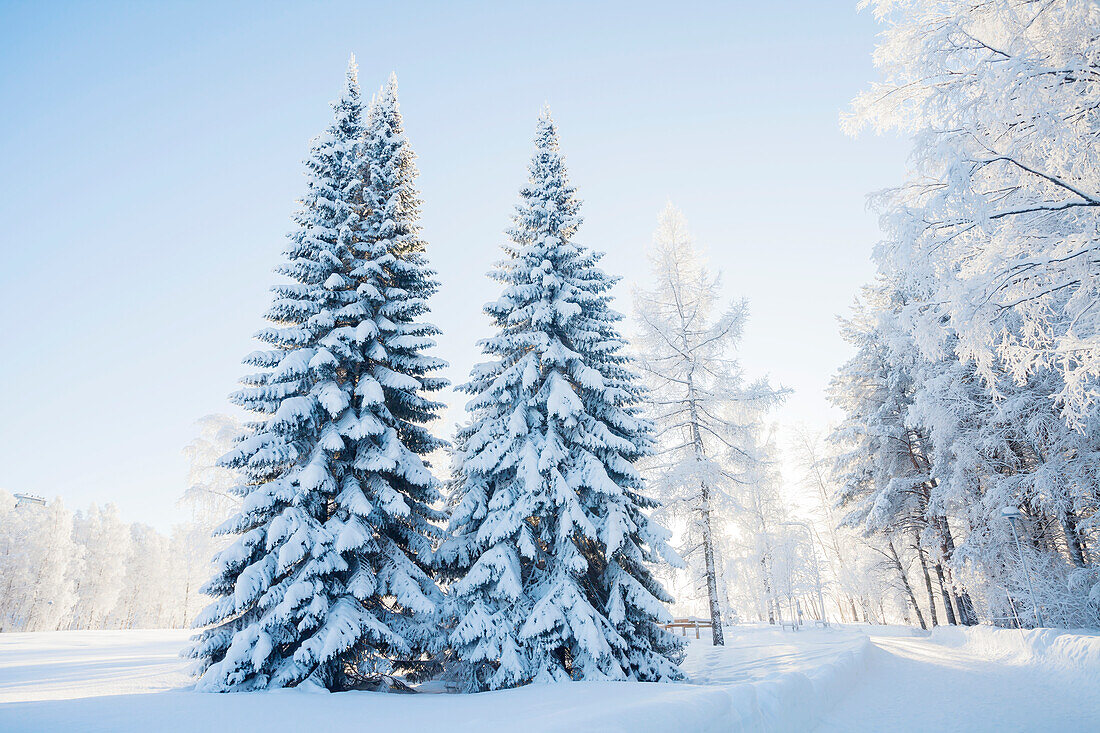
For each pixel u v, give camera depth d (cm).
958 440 2034
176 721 657
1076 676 1060
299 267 1382
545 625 1097
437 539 1452
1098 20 834
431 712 732
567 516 1211
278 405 1301
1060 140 786
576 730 436
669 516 1870
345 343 1330
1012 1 914
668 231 2259
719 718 561
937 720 796
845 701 982
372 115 1734
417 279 1569
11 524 5712
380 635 1104
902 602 3688
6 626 5353
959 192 848
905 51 1059
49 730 589
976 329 890
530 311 1438
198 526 2605
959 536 2642
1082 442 1697
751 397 1944
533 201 1585
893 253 941
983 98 877
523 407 1379
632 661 1184
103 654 1922
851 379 3036
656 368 2034
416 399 1453
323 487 1181
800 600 3372
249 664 1007
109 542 6544
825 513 4334
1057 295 920
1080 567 1712
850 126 1149
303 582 1091
